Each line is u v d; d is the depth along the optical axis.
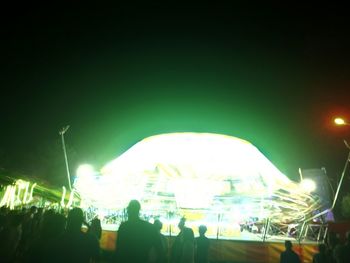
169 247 13.35
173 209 17.22
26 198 21.70
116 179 16.67
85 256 4.00
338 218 32.56
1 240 6.50
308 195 15.93
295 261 8.38
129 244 4.23
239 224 18.00
